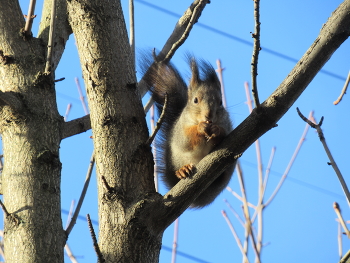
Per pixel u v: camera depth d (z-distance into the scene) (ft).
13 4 26.99
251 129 22.49
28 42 26.37
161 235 22.79
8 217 21.36
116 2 26.94
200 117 33.81
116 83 25.02
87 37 25.67
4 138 23.82
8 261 20.52
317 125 23.02
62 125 25.21
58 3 29.63
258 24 19.74
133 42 30.48
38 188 22.22
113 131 24.07
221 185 34.50
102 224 22.39
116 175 23.21
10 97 23.54
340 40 21.89
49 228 21.45
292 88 22.13
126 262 21.27
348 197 21.03
